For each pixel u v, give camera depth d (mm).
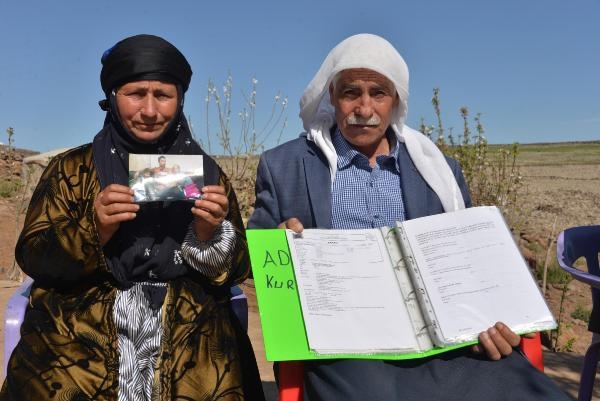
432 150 2900
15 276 6727
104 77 2520
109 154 2551
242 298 2779
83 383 2213
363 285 2402
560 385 3814
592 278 2625
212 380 2342
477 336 2285
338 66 2658
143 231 2477
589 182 21250
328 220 2750
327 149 2816
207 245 2473
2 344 3879
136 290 2447
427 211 2811
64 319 2314
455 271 2396
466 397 2201
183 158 2383
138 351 2365
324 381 2244
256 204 2916
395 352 2273
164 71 2475
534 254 7031
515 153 6168
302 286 2357
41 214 2402
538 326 2293
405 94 2758
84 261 2311
